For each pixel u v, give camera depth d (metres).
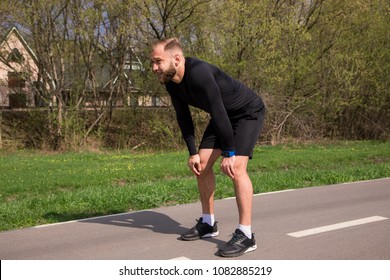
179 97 4.41
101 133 20.11
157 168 11.30
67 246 4.76
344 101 20.89
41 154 17.48
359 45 21.06
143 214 6.28
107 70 20.14
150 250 4.54
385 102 21.80
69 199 7.14
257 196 7.59
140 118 20.38
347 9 20.78
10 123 19.78
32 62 18.91
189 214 6.25
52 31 18.58
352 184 8.83
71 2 18.22
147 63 19.02
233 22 17.47
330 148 17.38
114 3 17.25
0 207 6.58
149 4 17.56
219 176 9.39
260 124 4.38
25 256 4.45
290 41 18.83
